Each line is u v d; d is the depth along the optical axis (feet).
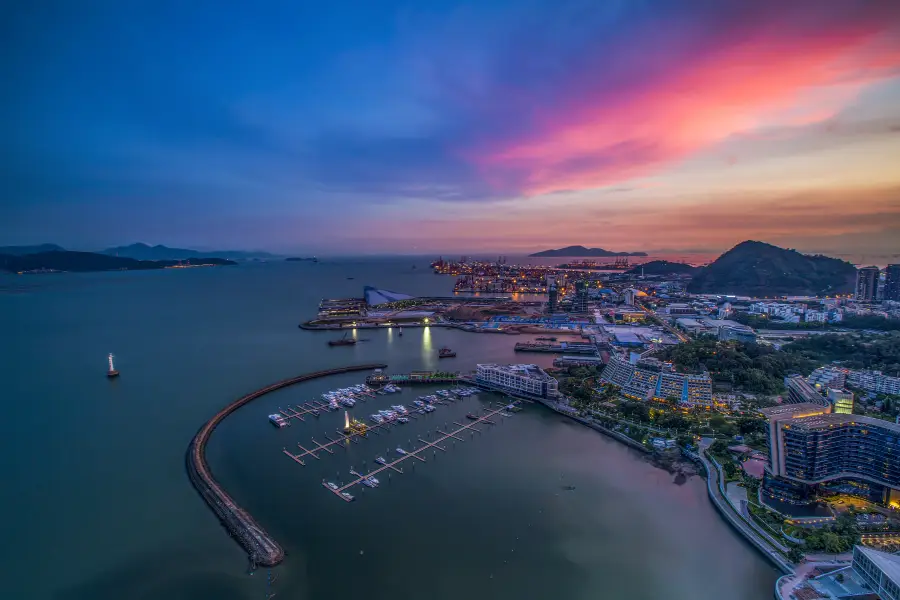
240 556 630.74
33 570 602.85
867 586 544.62
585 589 577.43
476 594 565.94
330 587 574.15
